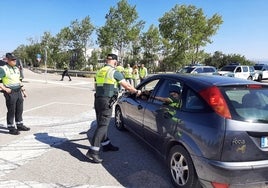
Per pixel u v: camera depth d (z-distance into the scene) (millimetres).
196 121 3918
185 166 4098
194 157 3842
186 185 4055
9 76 6863
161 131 4723
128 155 5656
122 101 7008
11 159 5363
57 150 5906
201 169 3756
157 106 5047
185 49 45125
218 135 3574
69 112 10312
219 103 3777
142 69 20969
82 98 14656
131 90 5426
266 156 3598
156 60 52594
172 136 4328
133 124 6219
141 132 5727
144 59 51625
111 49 42531
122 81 5301
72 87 21266
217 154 3566
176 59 45438
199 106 4020
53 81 27016
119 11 41906
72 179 4555
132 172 4867
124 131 7348
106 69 5301
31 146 6137
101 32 42406
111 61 5367
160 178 4656
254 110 3771
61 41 53031
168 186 4387
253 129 3572
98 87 5301
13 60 6938
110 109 5305
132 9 42281
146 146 5605
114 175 4738
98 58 51156
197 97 4117
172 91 4750
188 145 3930
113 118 8781
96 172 4848
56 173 4770
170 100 4676
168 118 4523
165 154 4598
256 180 3559
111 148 5883
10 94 6910
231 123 3578
